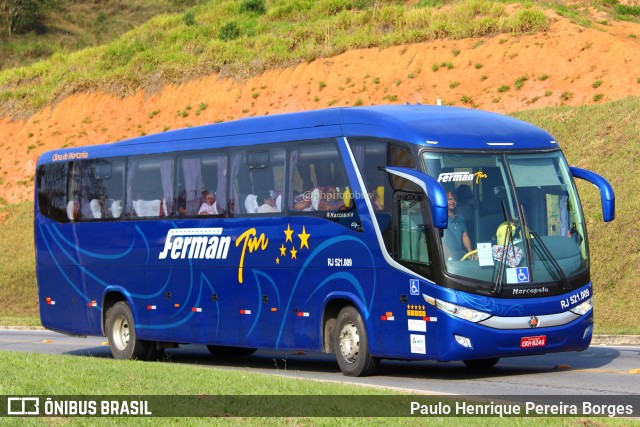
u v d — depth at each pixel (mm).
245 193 20672
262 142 20328
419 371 19156
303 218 19234
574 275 17266
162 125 56219
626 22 48125
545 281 16938
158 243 22875
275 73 53281
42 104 64062
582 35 43531
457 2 53125
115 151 24250
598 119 36438
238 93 54062
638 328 25031
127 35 70062
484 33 46812
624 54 41625
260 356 24984
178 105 56719
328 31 54750
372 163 17875
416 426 11203
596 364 19172
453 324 16406
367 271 17844
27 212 51969
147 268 23156
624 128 35000
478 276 16547
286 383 14906
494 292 16531
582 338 17297
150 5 109188
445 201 15914
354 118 18438
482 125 17781
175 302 22422
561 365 19078
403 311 17156
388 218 17453
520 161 17438
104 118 59750
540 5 48906
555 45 43750
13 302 43688
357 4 60531
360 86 48469
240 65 55375
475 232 16750
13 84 70125
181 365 18312
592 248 29875
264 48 56656
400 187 17266
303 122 19484
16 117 64625
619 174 32625
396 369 19703
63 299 25641
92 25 104938
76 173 25328
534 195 17312
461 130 17453
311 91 50531
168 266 22594
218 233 21281
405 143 17250
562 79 42094
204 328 21688
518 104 42125
